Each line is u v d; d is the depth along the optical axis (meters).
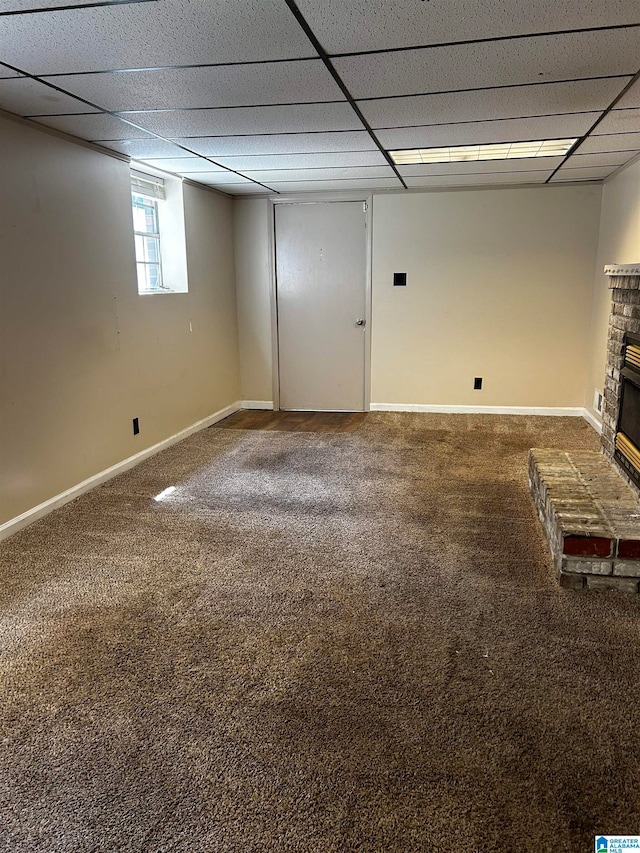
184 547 2.92
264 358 6.09
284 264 5.86
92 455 3.75
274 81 2.48
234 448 4.66
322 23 1.92
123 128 3.21
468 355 5.70
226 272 5.73
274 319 5.99
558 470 3.20
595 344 5.21
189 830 1.42
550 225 5.30
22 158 3.04
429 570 2.66
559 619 2.27
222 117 3.01
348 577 2.61
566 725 1.74
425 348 5.76
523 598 2.42
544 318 5.49
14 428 3.08
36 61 2.23
